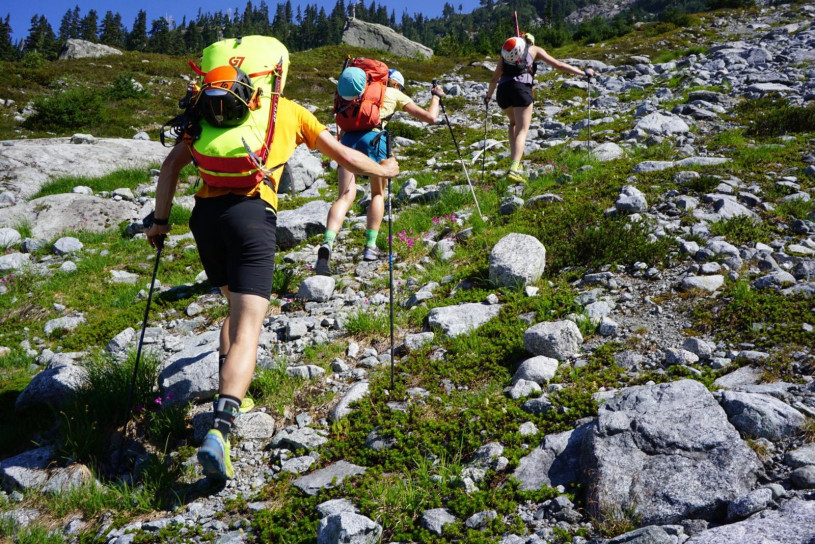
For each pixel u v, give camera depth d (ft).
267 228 12.42
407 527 11.12
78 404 15.78
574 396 13.61
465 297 19.52
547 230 23.13
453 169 40.24
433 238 25.94
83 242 32.86
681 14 127.65
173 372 16.40
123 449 14.94
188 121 11.94
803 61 64.28
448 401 14.51
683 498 10.25
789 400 12.30
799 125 35.83
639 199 23.94
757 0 180.04
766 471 10.74
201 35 522.06
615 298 17.99
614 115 51.06
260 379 16.25
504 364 15.81
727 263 18.85
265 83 12.37
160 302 23.62
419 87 93.30
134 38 536.83
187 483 13.43
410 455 12.88
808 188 25.20
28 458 14.60
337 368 16.85
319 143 12.84
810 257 19.07
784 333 14.73
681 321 16.31
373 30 189.98
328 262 21.62
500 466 12.09
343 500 11.93
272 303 21.76
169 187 13.23
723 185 25.57
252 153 11.68
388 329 18.66
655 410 11.72
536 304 18.13
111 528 12.32
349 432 14.10
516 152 30.73
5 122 71.87
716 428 11.11
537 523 10.73
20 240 33.35
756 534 8.94
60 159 48.08
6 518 12.85
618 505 10.47
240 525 11.91
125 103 82.58
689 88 56.70
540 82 84.02
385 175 13.35
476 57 136.46
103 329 22.12
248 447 14.17
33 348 22.07
